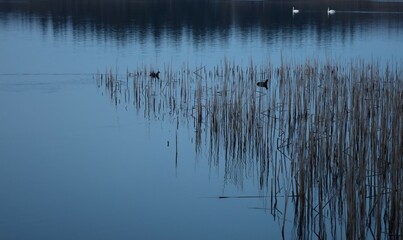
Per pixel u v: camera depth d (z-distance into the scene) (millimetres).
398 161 8039
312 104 14492
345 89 13383
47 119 14320
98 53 25781
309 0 68250
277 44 29703
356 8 55719
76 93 17359
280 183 9914
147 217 8773
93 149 11977
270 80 17219
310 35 33812
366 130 10023
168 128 13617
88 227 8406
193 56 25344
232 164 11039
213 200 9383
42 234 8172
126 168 10859
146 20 41844
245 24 40094
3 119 14250
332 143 10391
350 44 29766
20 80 19281
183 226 8461
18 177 10312
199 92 13641
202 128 13555
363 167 7883
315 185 9547
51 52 25766
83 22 39438
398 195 7398
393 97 11555
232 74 18984
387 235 7695
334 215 8195
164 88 18047
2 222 8516
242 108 13156
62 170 10703
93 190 9773
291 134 12453
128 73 20625
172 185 10023
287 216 8734
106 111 15219
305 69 16969
